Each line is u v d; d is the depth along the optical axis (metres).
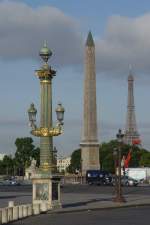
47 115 48.75
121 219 41.94
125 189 107.19
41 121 48.75
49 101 48.88
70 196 73.50
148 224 37.75
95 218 42.78
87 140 154.25
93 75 150.88
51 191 48.72
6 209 38.56
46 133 48.25
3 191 94.50
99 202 60.38
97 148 154.50
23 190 100.75
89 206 54.06
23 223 38.28
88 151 153.88
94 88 151.75
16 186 140.38
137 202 61.34
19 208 41.75
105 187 120.00
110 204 57.34
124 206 56.16
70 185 137.25
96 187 119.56
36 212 45.78
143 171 156.00
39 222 39.12
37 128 48.56
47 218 42.53
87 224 37.69
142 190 101.06
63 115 48.19
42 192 48.59
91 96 152.00
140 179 155.50
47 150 48.69
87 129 154.00
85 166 154.62
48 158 48.75
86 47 149.12
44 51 48.88
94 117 153.62
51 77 49.31
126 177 134.75
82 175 154.25
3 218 37.56
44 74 48.78
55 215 45.41
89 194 80.19
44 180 48.56
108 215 45.78
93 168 154.12
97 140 154.38
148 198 69.88
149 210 52.03
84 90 152.38
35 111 48.59
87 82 151.25
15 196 73.44
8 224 37.59
